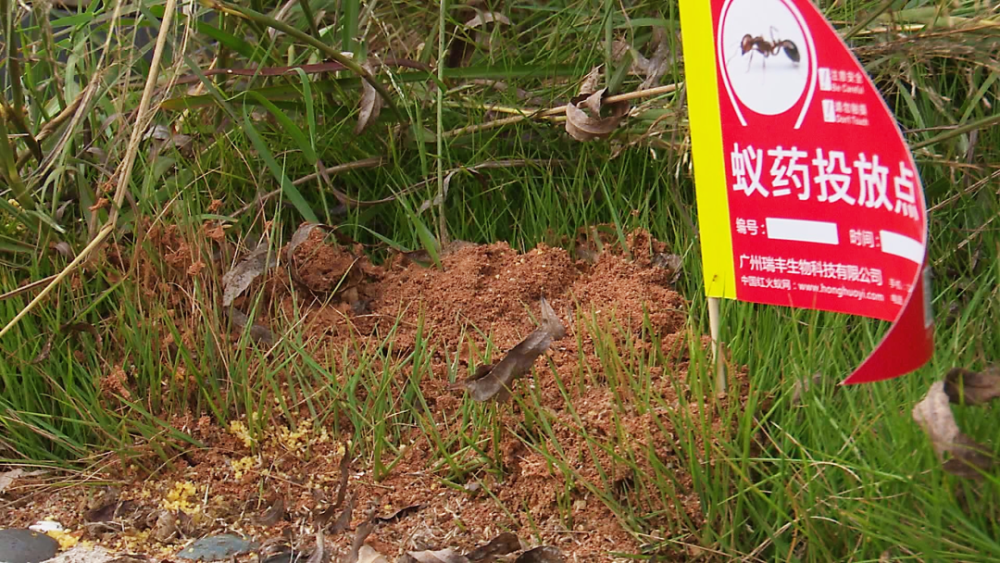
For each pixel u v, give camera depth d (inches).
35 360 105.0
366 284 118.8
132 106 129.2
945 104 119.6
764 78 83.8
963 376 76.4
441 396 103.7
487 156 130.3
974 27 106.0
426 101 130.4
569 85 128.7
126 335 106.8
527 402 99.0
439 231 125.7
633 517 87.5
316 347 108.7
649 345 103.0
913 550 78.4
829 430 87.4
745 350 99.7
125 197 118.8
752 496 86.5
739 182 88.3
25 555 90.7
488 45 140.1
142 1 119.8
